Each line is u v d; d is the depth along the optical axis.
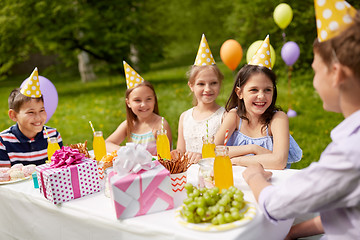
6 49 10.37
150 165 1.49
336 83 1.14
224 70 10.98
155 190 1.42
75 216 1.54
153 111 2.81
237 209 1.29
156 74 12.66
